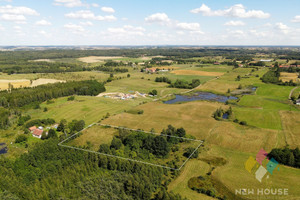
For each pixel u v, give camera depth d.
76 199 51.28
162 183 57.69
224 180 58.09
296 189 53.59
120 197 52.69
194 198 52.03
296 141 78.50
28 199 50.38
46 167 60.75
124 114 110.25
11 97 132.12
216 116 105.12
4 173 56.81
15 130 93.88
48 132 84.06
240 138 81.56
